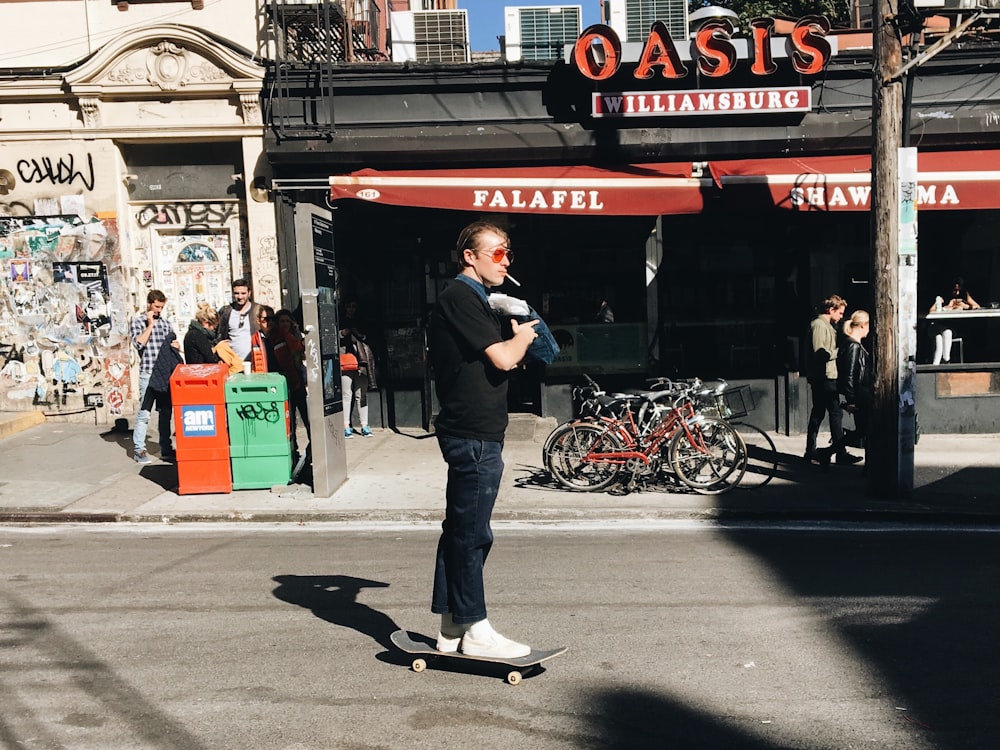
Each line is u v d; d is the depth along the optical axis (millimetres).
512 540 7473
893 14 8125
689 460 8938
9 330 12297
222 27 12125
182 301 12555
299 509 8367
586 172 11070
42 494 8945
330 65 11266
